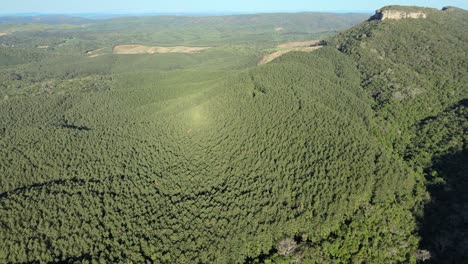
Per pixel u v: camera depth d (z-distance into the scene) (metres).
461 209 95.62
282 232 93.94
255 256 91.06
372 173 101.25
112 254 92.50
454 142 124.44
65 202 108.31
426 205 98.12
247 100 154.00
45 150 140.12
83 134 155.88
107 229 100.81
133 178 122.25
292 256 87.50
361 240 89.38
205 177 120.19
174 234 97.00
